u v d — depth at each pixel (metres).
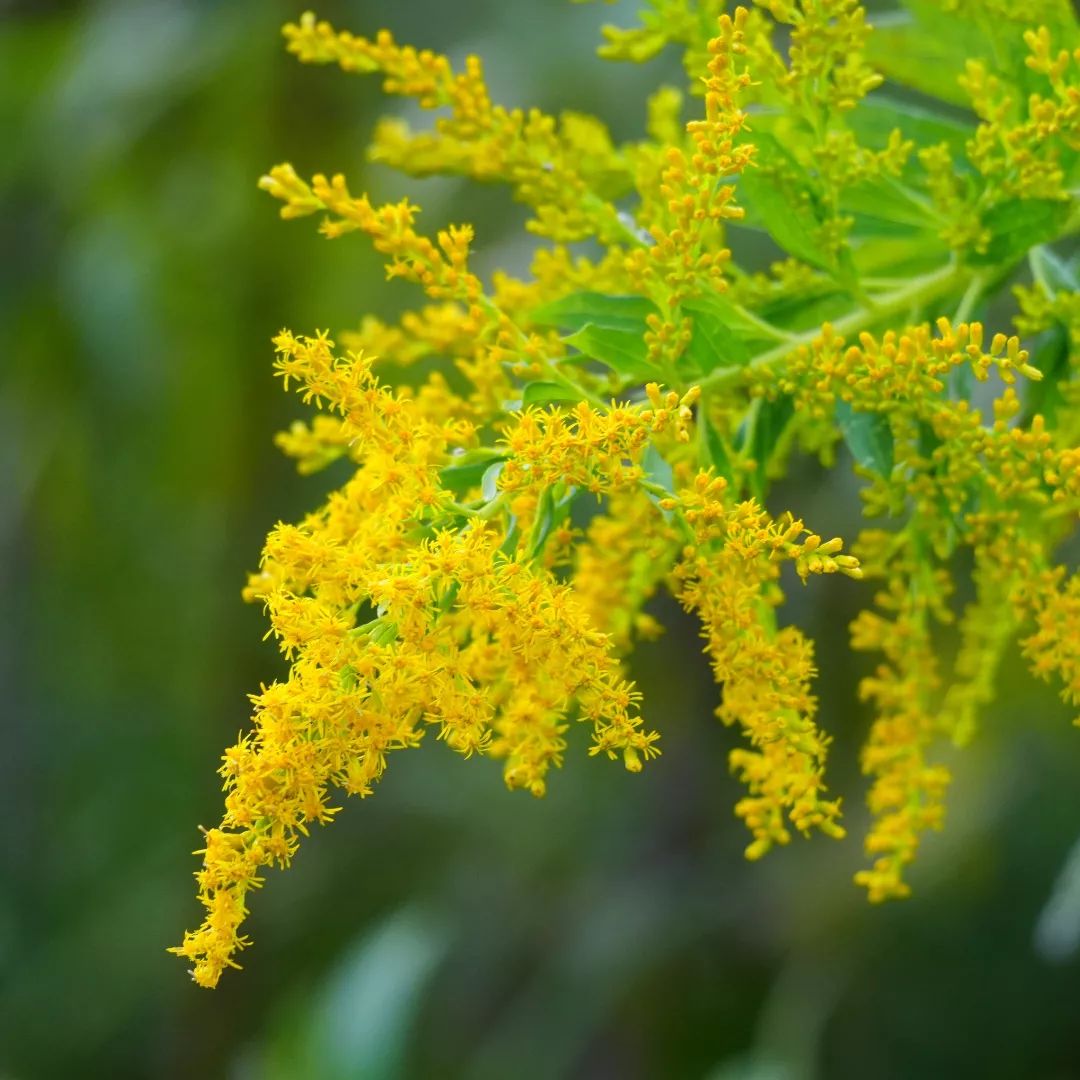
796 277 2.14
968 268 2.14
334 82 6.46
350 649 1.76
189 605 8.42
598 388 2.06
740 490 2.06
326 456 2.24
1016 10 2.19
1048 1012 7.89
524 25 6.16
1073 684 2.06
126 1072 9.23
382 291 6.80
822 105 2.08
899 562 2.24
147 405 6.93
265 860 1.77
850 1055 8.11
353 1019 5.00
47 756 9.54
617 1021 7.55
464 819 9.05
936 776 2.27
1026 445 1.89
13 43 7.14
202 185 6.85
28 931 9.61
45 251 7.11
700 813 7.59
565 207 2.25
